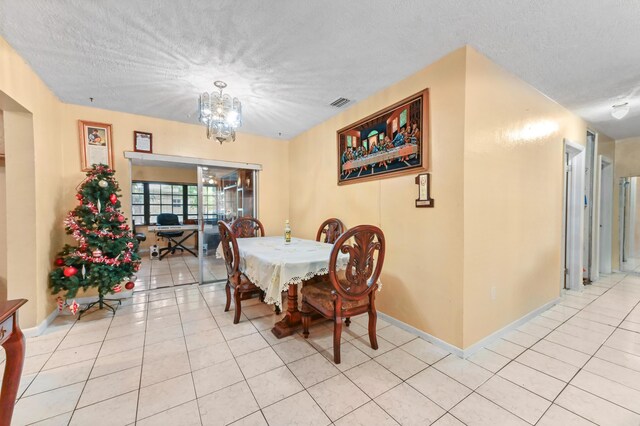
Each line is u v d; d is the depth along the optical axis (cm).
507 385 171
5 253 264
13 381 129
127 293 340
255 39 197
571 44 201
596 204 404
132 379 177
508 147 240
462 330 203
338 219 343
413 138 239
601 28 182
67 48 206
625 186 511
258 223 414
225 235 269
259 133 438
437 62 223
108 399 159
